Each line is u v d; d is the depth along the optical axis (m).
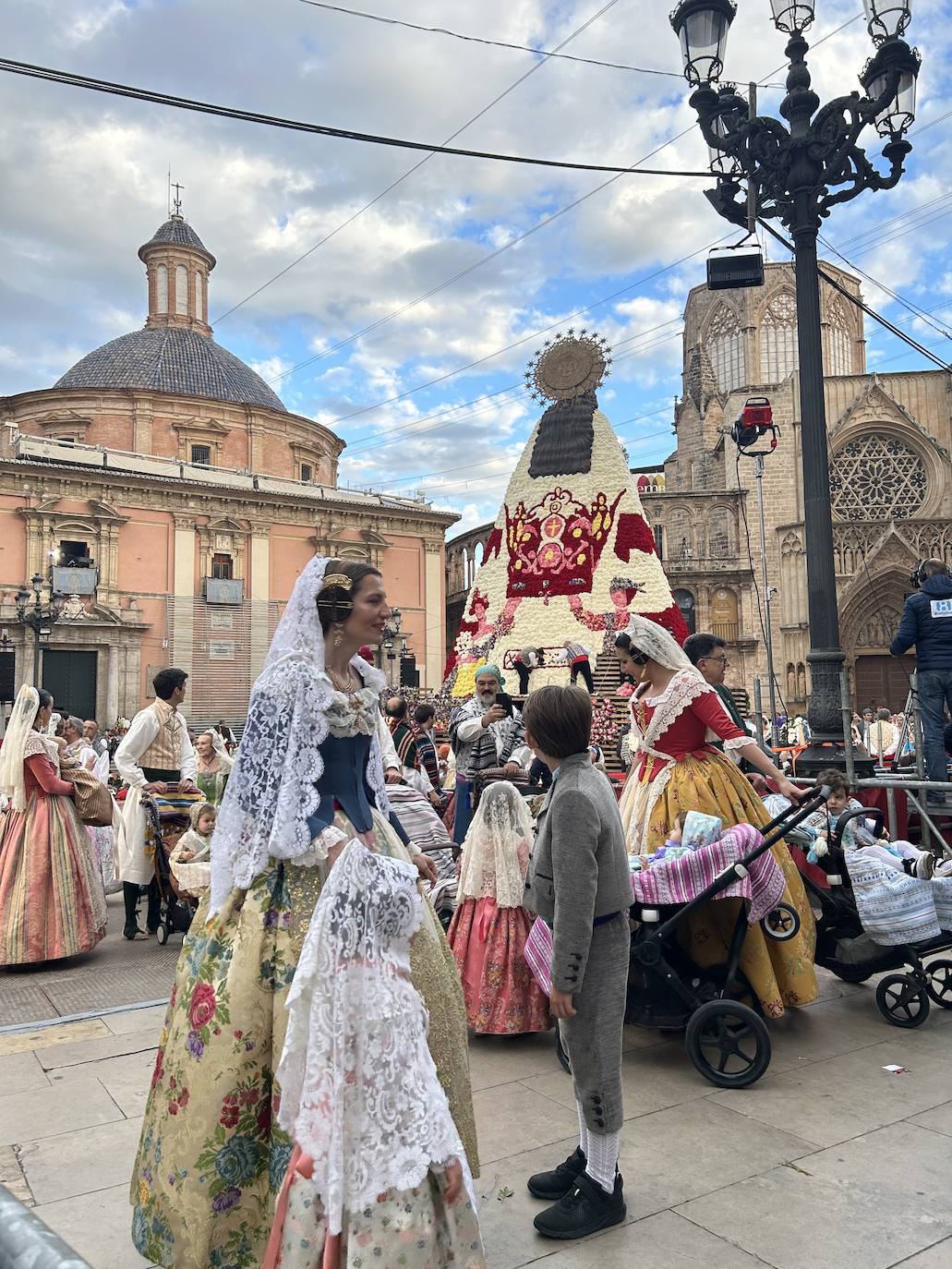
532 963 3.04
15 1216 1.03
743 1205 2.80
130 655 33.41
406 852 2.64
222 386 42.03
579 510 10.03
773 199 7.83
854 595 36.47
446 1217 1.96
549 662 9.54
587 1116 2.73
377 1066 1.98
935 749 6.54
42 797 6.10
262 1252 2.19
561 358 10.34
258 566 36.53
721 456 42.34
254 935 2.30
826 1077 3.82
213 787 6.00
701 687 4.35
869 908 4.45
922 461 37.62
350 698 2.49
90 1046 4.30
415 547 40.56
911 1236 2.62
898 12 7.32
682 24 7.80
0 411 38.16
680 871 3.88
